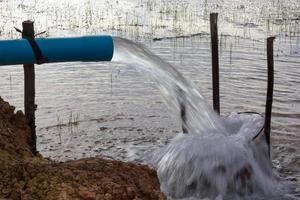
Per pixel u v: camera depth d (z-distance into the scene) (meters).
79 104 14.30
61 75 16.92
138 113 13.77
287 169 10.94
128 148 11.68
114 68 17.84
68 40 5.82
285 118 13.62
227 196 10.01
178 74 8.86
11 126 8.16
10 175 5.83
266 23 26.06
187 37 23.05
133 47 7.20
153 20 26.61
